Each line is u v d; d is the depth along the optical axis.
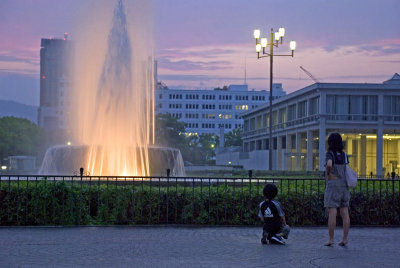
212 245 11.42
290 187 16.05
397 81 72.44
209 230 13.84
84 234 12.92
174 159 26.39
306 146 79.81
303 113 77.12
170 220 14.91
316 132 74.19
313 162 73.69
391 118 68.75
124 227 14.25
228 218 14.84
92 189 14.66
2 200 14.34
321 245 11.61
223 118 199.62
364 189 15.78
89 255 10.11
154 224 14.70
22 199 14.34
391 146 72.88
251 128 109.75
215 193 14.90
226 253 10.45
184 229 13.98
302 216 15.15
